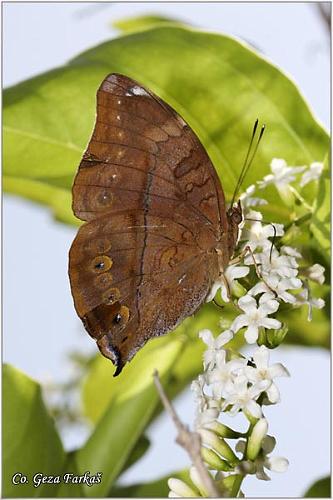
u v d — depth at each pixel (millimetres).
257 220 425
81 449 440
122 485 449
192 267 422
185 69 449
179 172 417
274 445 399
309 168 448
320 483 424
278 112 448
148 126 414
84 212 417
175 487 400
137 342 426
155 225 420
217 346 407
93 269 420
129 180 416
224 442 400
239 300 410
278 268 416
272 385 402
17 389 438
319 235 437
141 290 423
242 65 447
